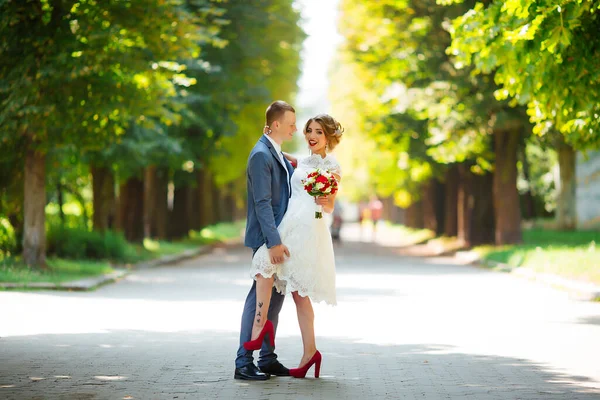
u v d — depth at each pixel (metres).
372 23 33.62
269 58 40.06
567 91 14.12
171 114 22.33
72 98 21.11
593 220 47.94
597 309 15.82
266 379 8.79
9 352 10.54
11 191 24.41
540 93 14.49
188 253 36.97
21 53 20.80
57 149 24.70
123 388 8.32
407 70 32.38
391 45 32.91
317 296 8.70
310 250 8.63
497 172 33.91
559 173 48.75
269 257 8.54
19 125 20.77
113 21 21.12
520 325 13.51
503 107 29.78
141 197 35.34
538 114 15.41
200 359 10.12
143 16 21.16
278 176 8.71
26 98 20.11
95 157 28.25
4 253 25.66
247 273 26.41
